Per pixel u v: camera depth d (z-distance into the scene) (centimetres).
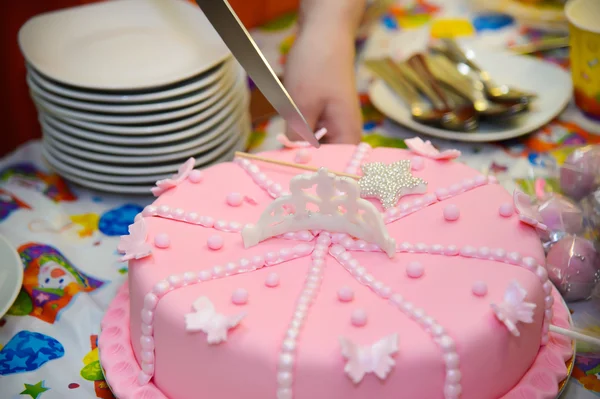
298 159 61
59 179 73
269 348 47
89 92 65
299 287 51
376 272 51
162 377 51
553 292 59
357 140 69
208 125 67
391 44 88
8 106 83
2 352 56
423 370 46
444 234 54
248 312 49
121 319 57
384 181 58
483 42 87
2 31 79
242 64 53
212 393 49
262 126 78
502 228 54
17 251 64
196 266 52
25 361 56
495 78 80
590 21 76
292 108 55
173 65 68
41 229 67
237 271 52
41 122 71
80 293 61
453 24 91
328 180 53
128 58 69
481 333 47
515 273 51
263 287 51
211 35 71
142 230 54
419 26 92
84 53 69
